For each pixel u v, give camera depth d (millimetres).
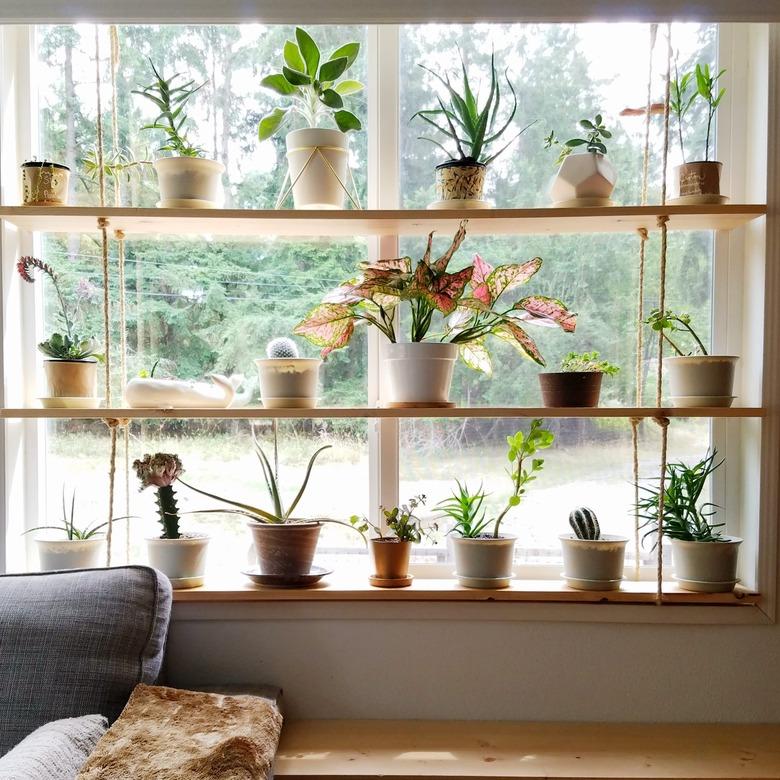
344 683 1810
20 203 1874
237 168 1958
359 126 1801
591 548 1767
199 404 1757
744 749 1619
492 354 1957
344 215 1739
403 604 1795
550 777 1460
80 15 1753
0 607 1459
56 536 1923
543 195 1943
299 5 1757
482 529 1916
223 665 1807
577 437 1949
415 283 1673
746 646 1791
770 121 1754
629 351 1944
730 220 1817
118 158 1940
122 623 1465
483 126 1762
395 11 1753
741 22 1734
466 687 1810
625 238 1941
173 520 1800
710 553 1762
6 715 1373
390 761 1541
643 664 1801
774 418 1768
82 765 1207
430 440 1950
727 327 1901
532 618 1788
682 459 1938
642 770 1497
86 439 1948
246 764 1222
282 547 1755
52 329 1954
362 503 1953
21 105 1900
